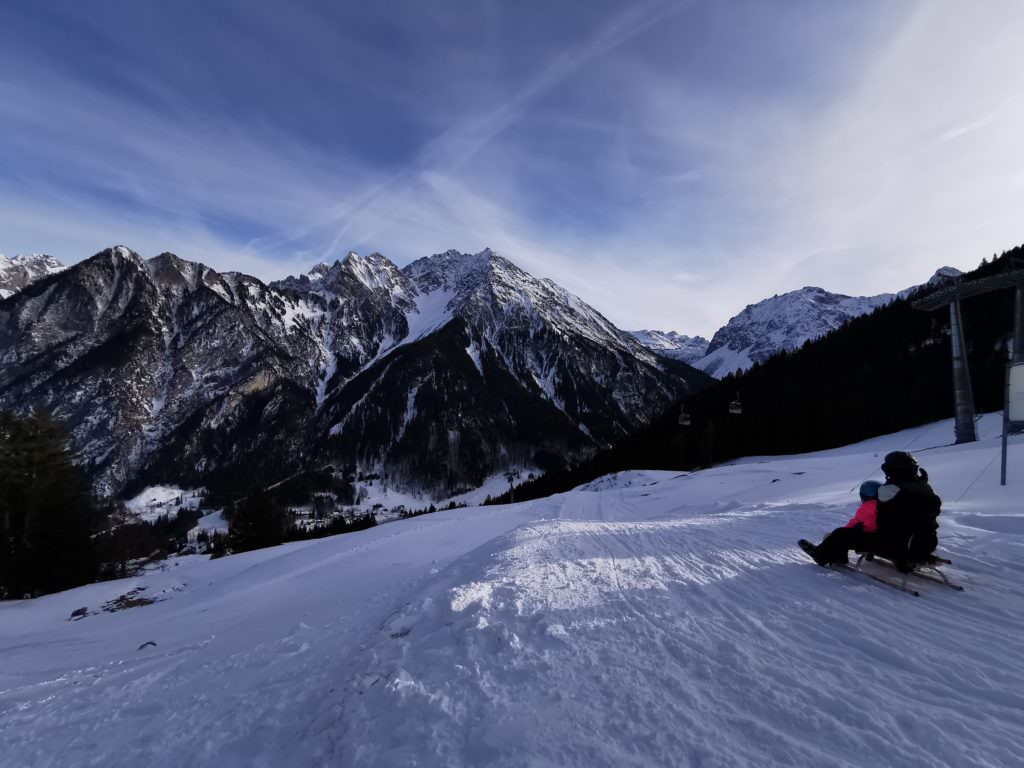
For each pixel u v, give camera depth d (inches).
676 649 147.1
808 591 192.2
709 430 3024.1
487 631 173.9
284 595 744.3
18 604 1085.8
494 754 106.4
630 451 3983.8
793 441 2785.4
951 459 685.9
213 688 209.9
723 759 95.9
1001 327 2640.3
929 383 2438.5
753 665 132.6
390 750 115.6
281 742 142.1
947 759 90.0
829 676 124.0
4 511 1454.2
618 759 99.3
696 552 290.2
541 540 405.4
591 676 135.2
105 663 420.2
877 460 1023.6
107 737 178.9
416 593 292.7
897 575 202.2
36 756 173.8
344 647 216.1
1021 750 90.6
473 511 1386.6
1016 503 348.5
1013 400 422.9
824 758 93.5
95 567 1654.8
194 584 1157.1
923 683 118.1
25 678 382.0
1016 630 145.4
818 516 389.7
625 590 216.8
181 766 142.5
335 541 1136.8
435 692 136.6
